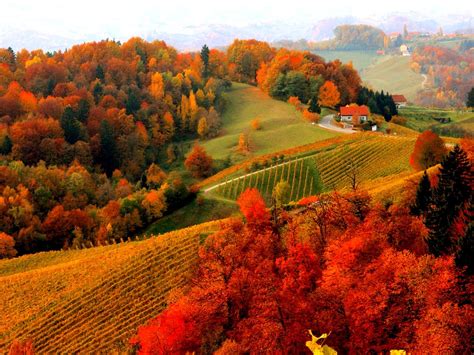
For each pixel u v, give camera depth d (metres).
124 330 59.41
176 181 111.69
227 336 47.94
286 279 46.47
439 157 84.31
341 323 40.12
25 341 60.75
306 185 112.94
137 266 69.44
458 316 33.09
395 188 71.12
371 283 39.69
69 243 103.44
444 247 44.06
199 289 53.22
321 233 55.50
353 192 57.75
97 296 65.81
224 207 107.88
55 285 70.44
